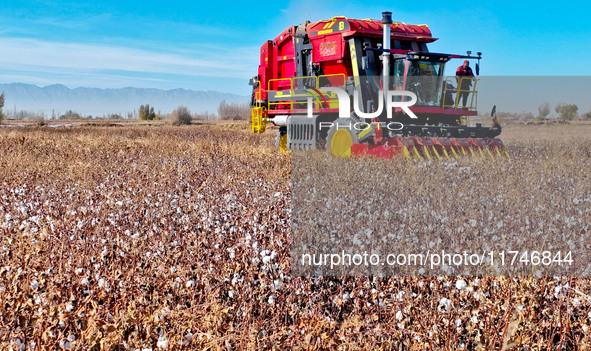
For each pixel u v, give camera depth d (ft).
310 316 15.29
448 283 16.92
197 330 14.21
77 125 204.85
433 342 14.20
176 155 62.03
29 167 46.62
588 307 16.85
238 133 121.49
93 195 32.35
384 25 58.03
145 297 17.17
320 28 65.87
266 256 17.98
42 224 23.48
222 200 30.78
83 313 14.39
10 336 13.35
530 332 14.98
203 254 20.42
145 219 25.99
